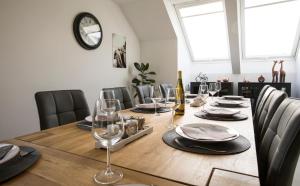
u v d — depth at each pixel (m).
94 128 0.67
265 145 1.03
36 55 2.48
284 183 0.68
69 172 0.61
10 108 2.25
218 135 0.85
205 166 0.65
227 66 4.91
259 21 4.18
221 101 2.13
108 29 3.62
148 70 4.54
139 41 4.56
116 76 3.86
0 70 2.15
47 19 2.59
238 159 0.70
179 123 1.22
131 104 2.20
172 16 4.03
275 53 4.50
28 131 2.42
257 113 2.07
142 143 0.86
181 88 1.60
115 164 0.66
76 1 2.98
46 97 1.42
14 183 0.55
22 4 2.32
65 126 1.18
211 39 4.79
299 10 3.79
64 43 2.82
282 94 1.23
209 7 4.12
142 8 3.85
